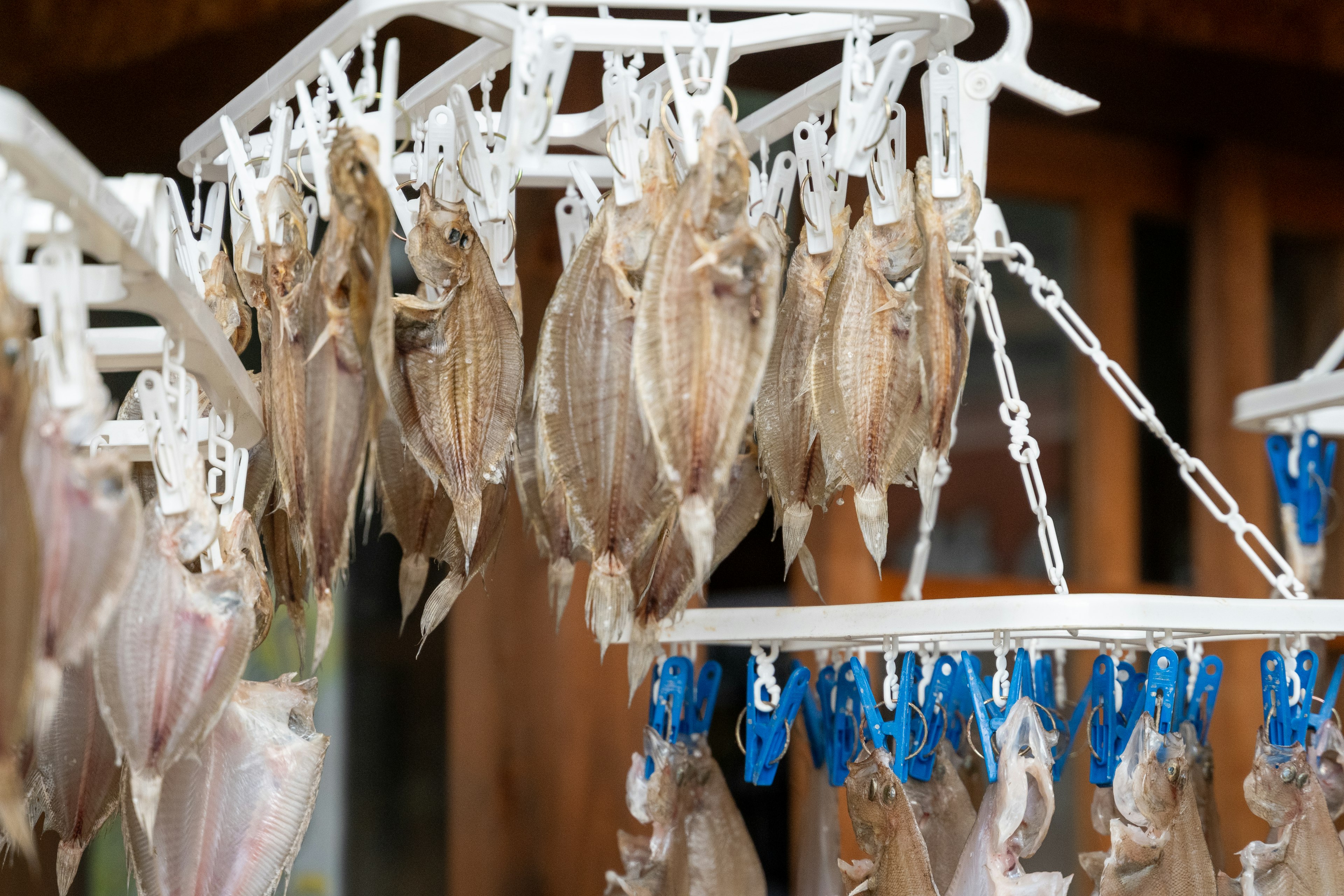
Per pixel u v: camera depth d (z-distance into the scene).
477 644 2.48
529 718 2.46
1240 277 3.03
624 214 1.05
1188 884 1.24
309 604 2.35
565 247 1.48
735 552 2.73
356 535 2.58
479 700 2.47
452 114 1.22
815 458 1.24
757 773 1.37
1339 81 3.10
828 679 1.48
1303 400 1.70
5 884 2.35
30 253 1.85
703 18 0.99
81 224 0.81
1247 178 3.05
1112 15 2.88
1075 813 2.70
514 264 1.27
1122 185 3.05
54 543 0.80
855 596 2.65
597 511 1.04
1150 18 2.92
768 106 1.30
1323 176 3.16
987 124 1.39
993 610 1.18
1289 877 1.31
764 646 1.52
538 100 0.94
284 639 2.54
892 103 1.09
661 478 1.03
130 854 1.12
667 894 1.39
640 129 1.10
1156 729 1.24
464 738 2.46
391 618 2.59
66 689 1.16
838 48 2.54
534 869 2.43
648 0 0.98
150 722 0.99
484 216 1.17
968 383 2.93
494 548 1.29
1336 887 1.30
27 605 0.75
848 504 2.67
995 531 2.91
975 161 1.38
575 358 1.05
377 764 2.53
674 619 1.17
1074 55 2.84
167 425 1.02
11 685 0.75
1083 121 2.96
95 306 0.93
